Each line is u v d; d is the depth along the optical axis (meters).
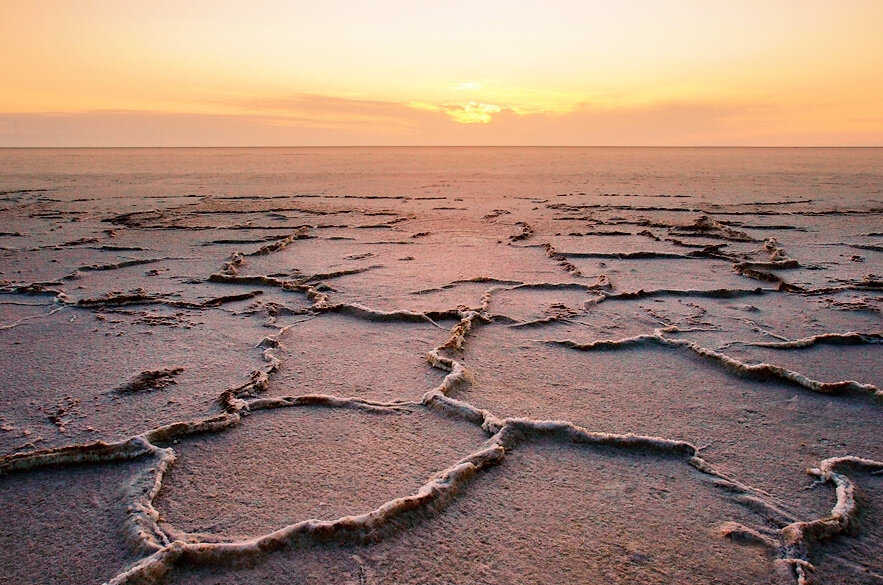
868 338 3.47
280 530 1.70
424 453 2.20
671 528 1.75
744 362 3.10
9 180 18.77
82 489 1.96
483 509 1.85
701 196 12.69
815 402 2.64
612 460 2.16
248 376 2.92
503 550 1.65
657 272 5.46
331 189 15.28
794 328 3.72
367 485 1.98
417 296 4.56
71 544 1.68
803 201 11.45
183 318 3.98
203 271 5.52
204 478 2.03
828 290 4.66
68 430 2.35
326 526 1.70
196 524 1.77
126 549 1.66
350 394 2.72
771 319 3.93
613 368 3.08
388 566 1.59
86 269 5.57
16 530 1.74
